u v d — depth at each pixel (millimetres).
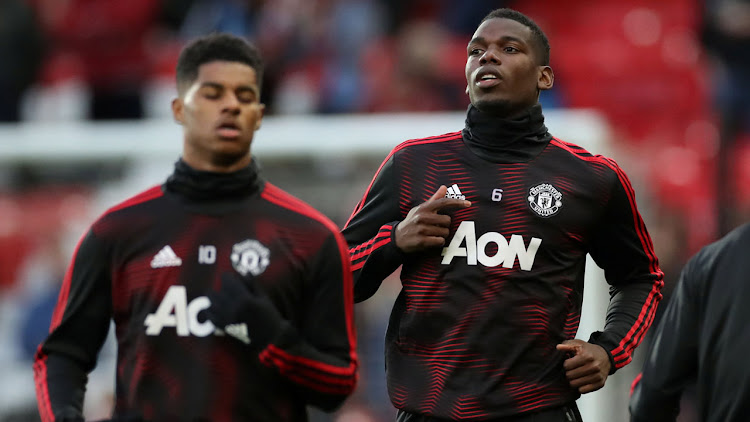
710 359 11930
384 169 13750
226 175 11469
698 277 12305
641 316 13508
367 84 34031
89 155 27141
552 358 12812
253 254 11344
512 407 12555
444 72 34438
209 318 11195
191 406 11031
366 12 35656
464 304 12773
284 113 33875
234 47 11570
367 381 24156
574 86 35156
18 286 26688
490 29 13289
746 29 34531
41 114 35125
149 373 11195
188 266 11352
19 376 26172
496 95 13039
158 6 36281
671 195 29688
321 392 11133
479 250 12867
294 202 11742
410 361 13070
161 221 11539
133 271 11453
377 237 13258
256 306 10750
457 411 12570
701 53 34969
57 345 11617
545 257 12922
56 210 26938
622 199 13469
